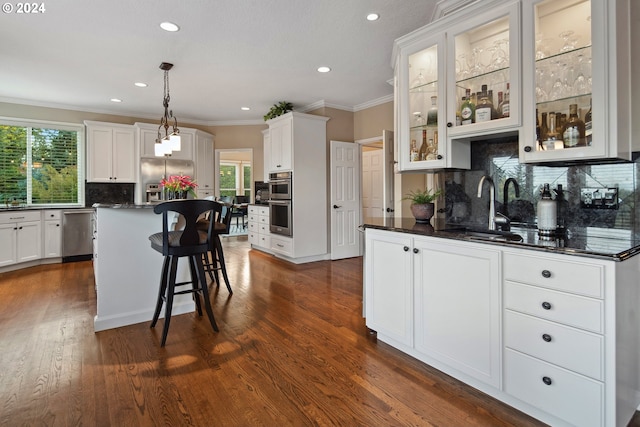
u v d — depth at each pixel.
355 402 1.80
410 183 4.57
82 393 1.87
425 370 2.12
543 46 1.89
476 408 1.75
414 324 2.21
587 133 1.74
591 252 1.41
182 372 2.10
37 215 4.97
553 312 1.53
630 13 1.71
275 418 1.68
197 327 2.79
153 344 2.48
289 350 2.39
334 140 5.51
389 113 5.09
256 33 3.09
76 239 5.33
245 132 6.83
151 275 2.95
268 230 5.87
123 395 1.85
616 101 1.61
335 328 2.77
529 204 2.22
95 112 5.76
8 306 3.27
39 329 2.73
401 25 2.96
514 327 1.68
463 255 1.90
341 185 5.59
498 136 2.19
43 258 5.08
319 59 3.70
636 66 1.75
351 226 5.72
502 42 2.07
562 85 1.84
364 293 2.69
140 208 2.79
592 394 1.42
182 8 2.66
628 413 1.51
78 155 5.68
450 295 1.98
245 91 4.84
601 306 1.39
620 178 1.84
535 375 1.61
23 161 5.28
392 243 2.35
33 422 1.62
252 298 3.55
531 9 1.85
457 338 1.95
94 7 2.63
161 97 5.11
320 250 5.45
